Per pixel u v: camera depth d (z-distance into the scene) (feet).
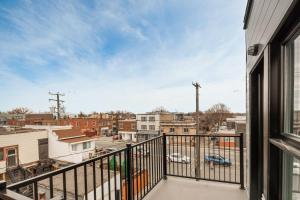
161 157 11.12
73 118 92.32
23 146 39.45
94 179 5.67
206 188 9.86
